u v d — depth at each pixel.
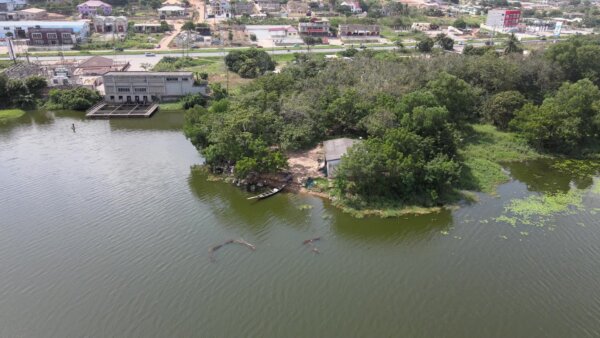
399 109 84.75
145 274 56.09
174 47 191.25
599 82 120.94
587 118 95.00
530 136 93.00
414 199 72.06
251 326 48.34
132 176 81.94
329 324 48.62
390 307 51.06
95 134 104.06
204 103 124.81
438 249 61.31
